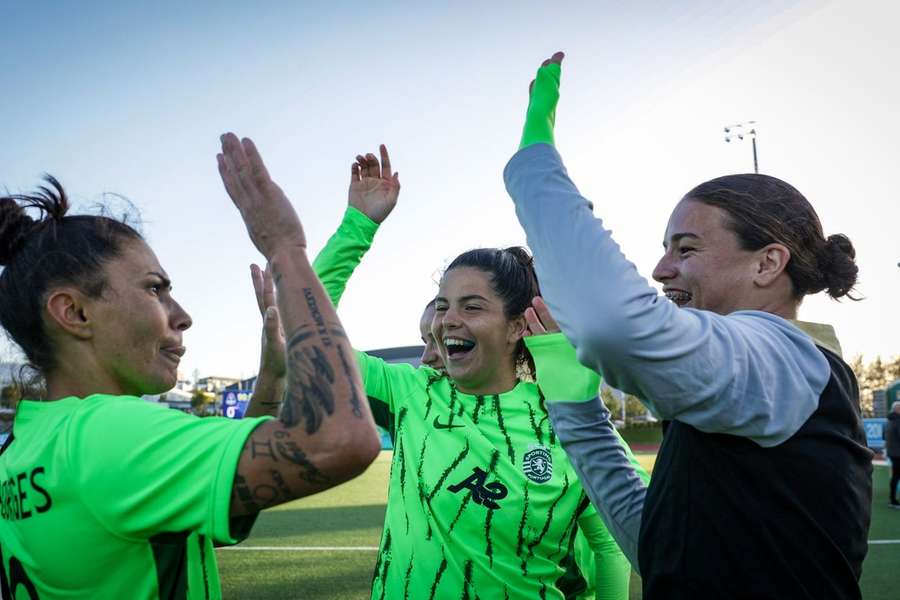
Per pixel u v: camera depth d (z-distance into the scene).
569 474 1.98
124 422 1.04
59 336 1.18
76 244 1.17
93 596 1.06
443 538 1.95
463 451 2.01
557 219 1.09
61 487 1.04
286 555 6.50
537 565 1.94
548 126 1.21
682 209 1.37
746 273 1.29
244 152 1.12
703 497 1.14
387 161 2.32
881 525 8.35
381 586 2.04
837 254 1.34
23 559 1.09
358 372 1.07
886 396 23.28
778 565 1.07
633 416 45.50
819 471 1.10
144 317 1.19
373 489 12.03
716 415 1.05
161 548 1.08
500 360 2.14
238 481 0.98
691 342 1.00
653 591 1.20
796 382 1.11
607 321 0.98
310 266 1.12
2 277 1.21
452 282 2.16
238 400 26.64
